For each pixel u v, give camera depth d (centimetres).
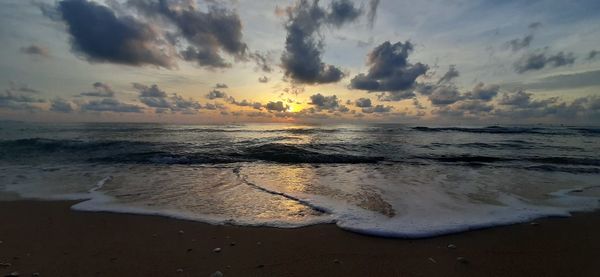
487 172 935
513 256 363
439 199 605
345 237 420
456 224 462
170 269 330
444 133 2959
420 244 397
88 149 1445
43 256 361
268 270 328
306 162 1169
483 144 1858
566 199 614
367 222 471
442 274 321
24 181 785
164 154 1279
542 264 343
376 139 2195
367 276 316
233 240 410
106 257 359
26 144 1527
